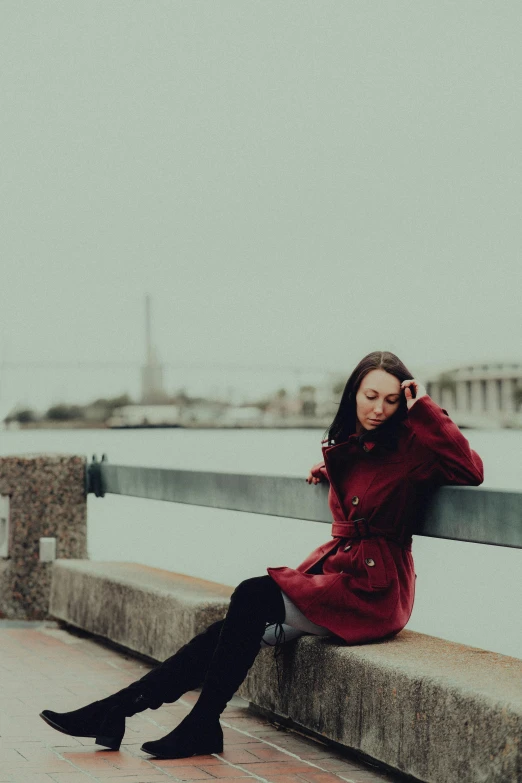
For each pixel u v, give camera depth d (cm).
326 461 361
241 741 373
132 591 499
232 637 350
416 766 307
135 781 317
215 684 350
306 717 365
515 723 270
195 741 349
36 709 410
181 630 451
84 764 336
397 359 358
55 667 493
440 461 346
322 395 5962
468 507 339
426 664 320
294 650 373
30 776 321
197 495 506
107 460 627
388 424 356
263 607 352
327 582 351
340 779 326
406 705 312
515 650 448
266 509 448
